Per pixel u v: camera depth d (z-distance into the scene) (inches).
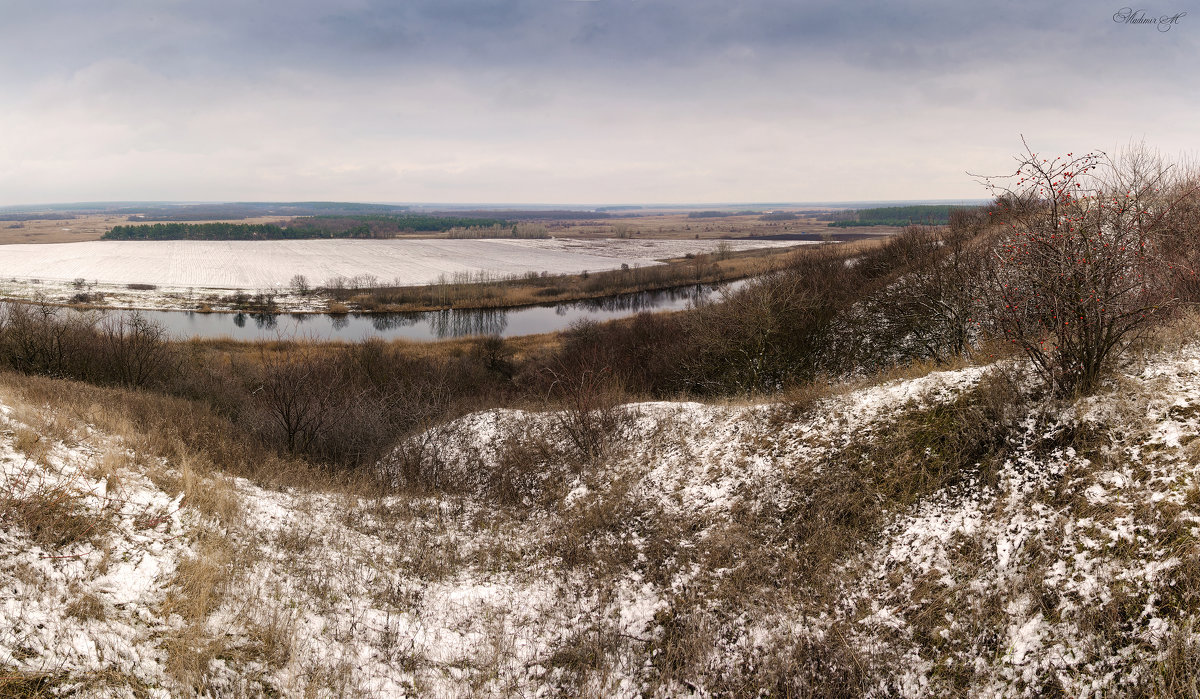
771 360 893.8
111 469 286.0
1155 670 157.3
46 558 210.4
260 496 340.8
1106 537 195.6
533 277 3587.6
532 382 1180.5
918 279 766.5
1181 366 254.2
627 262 4586.6
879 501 265.3
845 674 198.8
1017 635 184.5
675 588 256.2
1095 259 248.7
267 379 631.2
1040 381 280.1
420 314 2738.7
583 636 237.1
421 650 226.5
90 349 913.5
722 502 310.8
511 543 322.0
